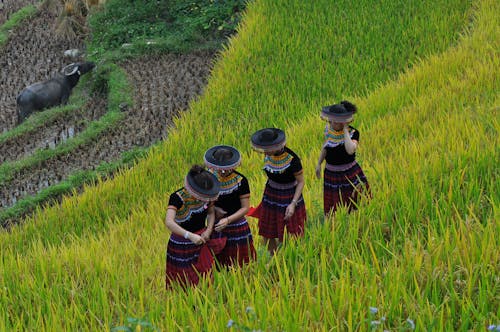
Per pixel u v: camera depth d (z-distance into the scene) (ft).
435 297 23.52
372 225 32.27
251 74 85.20
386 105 64.95
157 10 120.78
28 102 95.30
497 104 49.49
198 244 28.30
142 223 49.83
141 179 63.16
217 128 72.18
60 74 110.22
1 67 115.34
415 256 26.76
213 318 24.91
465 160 37.24
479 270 25.23
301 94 78.54
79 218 58.18
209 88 84.33
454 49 79.71
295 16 101.09
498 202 31.81
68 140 80.43
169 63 105.09
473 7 96.22
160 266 35.50
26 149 82.99
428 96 62.23
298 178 33.04
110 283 33.06
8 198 70.08
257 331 21.56
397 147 46.52
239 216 29.89
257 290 25.77
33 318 30.22
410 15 98.48
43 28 130.11
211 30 114.52
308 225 36.29
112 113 87.35
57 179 73.15
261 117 73.77
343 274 26.07
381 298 24.38
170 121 84.02
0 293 33.22
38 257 38.19
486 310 22.67
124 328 22.34
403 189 34.58
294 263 30.19
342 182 35.37
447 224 29.27
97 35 118.83
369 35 91.61
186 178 27.81
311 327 22.99
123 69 103.09
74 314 29.12
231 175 29.94
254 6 107.24
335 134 34.81
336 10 102.22
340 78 81.15
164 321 26.13
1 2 149.18
